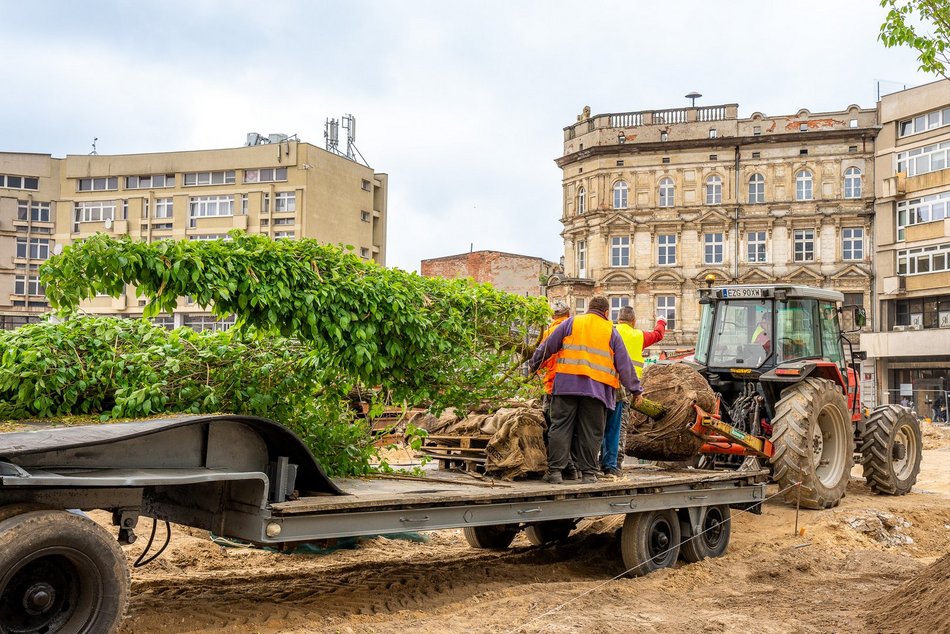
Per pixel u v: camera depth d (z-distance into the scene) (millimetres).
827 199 43500
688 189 45250
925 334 39688
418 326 6629
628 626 5781
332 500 5363
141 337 6551
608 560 8188
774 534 9250
